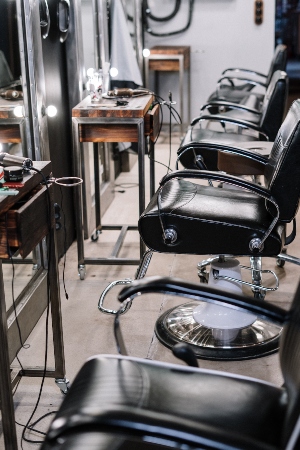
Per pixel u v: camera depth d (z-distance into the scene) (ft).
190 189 9.81
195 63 24.17
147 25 23.82
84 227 13.74
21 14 9.60
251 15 23.48
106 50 15.35
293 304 5.56
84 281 11.83
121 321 10.27
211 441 4.41
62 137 12.80
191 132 13.47
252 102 18.60
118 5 15.20
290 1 39.29
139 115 10.94
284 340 5.52
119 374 5.57
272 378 8.70
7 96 9.99
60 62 12.57
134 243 13.66
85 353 9.36
